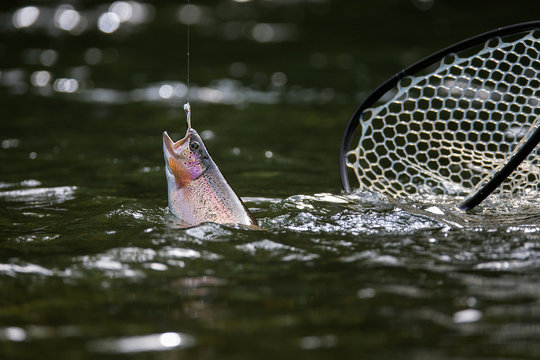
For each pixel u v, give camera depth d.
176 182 15.13
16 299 11.06
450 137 23.05
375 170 21.14
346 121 29.22
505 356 9.12
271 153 24.09
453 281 11.59
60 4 56.84
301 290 11.30
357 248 13.23
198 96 34.72
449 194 17.75
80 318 10.38
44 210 16.78
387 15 55.97
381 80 37.12
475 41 16.59
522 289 11.21
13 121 29.31
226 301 10.91
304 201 16.36
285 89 36.12
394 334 9.75
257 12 59.16
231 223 14.71
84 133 27.27
